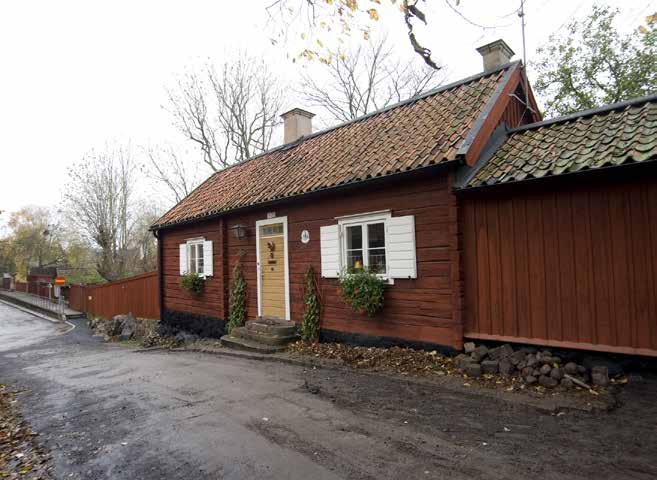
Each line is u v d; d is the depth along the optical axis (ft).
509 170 19.90
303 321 30.12
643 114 19.03
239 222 37.37
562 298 18.29
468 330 21.20
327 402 17.72
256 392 19.89
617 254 16.97
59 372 30.01
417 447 12.94
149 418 17.21
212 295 40.78
